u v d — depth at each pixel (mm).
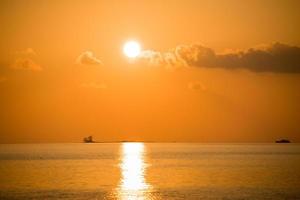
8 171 132500
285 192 86125
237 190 89188
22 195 84250
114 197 82250
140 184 99812
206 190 89500
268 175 116812
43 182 103375
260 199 79188
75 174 123625
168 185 97812
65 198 81312
